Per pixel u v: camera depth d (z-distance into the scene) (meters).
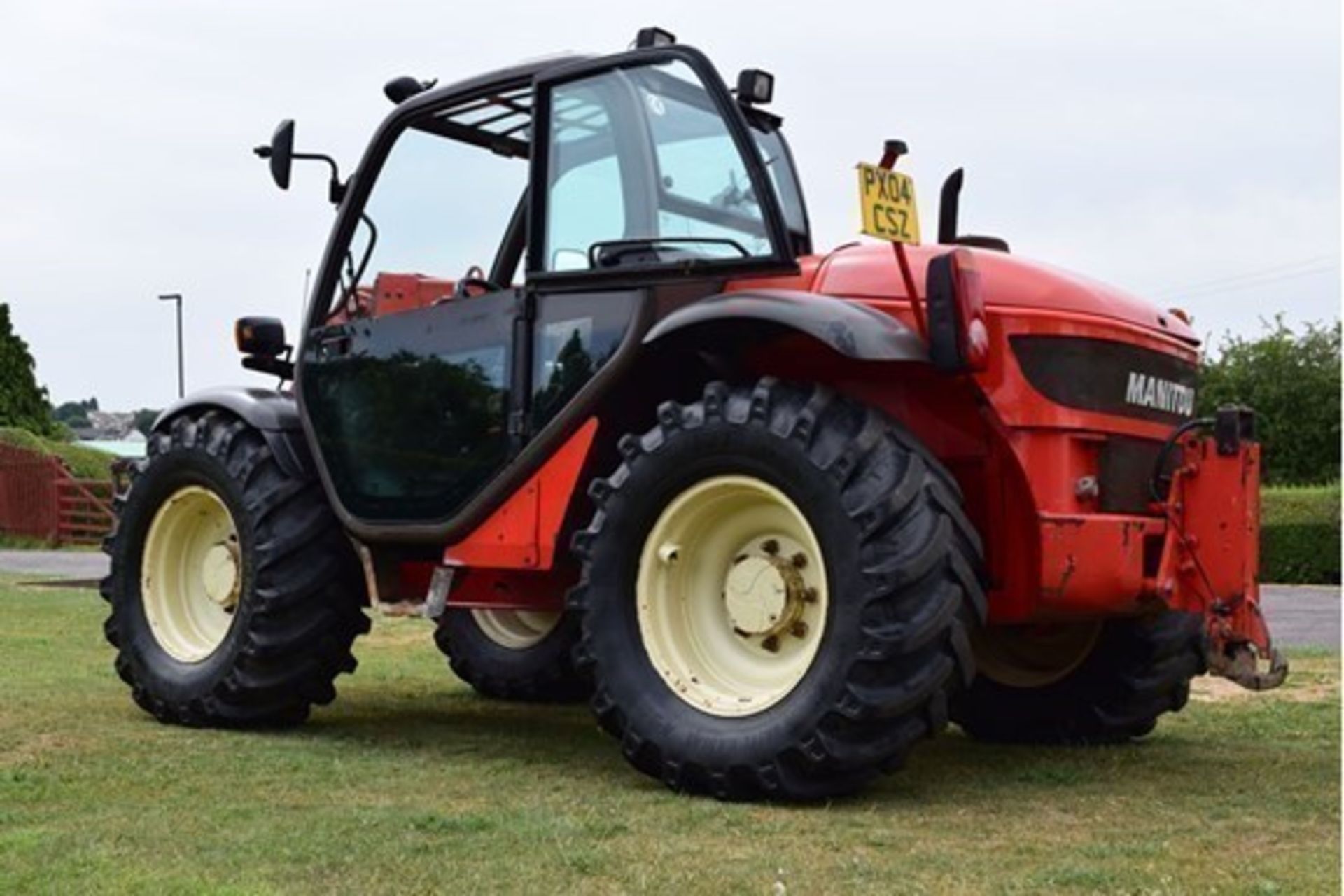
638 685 3.87
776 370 4.09
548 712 5.62
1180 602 3.95
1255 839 3.24
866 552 3.54
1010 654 4.79
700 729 3.73
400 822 3.34
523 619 5.88
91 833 3.22
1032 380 3.89
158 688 5.06
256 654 4.87
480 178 5.13
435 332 4.62
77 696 5.59
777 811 3.54
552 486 4.27
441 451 4.56
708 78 4.15
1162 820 3.46
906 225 3.62
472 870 2.90
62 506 24.69
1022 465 3.86
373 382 4.77
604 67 4.37
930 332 3.65
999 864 3.00
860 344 3.57
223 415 5.22
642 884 2.81
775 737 3.60
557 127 4.44
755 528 3.89
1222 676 3.92
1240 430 3.88
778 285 4.06
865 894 2.75
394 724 5.19
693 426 3.85
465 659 5.96
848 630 3.54
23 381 30.95
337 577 4.98
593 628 3.94
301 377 5.00
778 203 4.05
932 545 3.55
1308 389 27.41
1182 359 4.42
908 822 3.42
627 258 4.20
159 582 5.30
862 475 3.60
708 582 3.97
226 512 5.18
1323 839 3.24
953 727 5.24
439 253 5.14
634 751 3.86
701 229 4.14
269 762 4.21
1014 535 3.91
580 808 3.57
